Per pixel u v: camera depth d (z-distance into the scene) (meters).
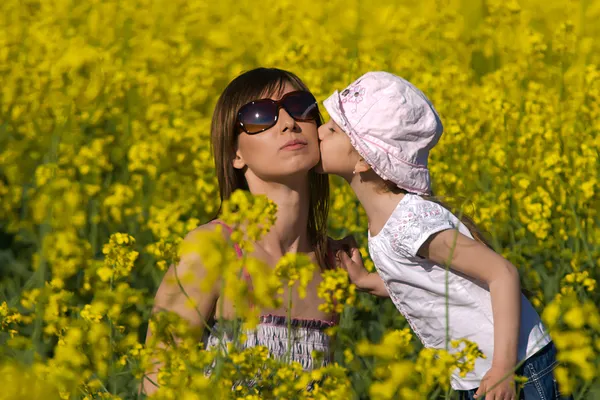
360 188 5.61
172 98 12.57
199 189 9.60
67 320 5.24
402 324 7.59
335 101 5.54
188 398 4.41
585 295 6.96
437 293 5.39
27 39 15.12
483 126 11.15
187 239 5.44
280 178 5.52
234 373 4.59
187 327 4.95
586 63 15.38
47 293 5.86
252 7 20.05
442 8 16.72
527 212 8.98
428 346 5.61
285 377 4.57
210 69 13.16
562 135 10.80
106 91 12.62
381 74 5.60
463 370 4.45
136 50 15.72
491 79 13.25
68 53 13.26
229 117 5.62
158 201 9.96
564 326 5.87
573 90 12.97
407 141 5.44
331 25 18.39
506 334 5.01
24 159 11.48
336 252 6.02
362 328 7.59
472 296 5.33
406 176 5.43
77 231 9.28
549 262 8.48
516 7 15.80
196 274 5.35
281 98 5.52
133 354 4.96
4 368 4.45
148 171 10.30
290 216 5.62
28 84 12.95
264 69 5.74
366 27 18.20
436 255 5.27
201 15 18.17
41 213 9.16
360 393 6.34
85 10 18.06
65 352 4.77
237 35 17.67
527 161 10.20
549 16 20.16
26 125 11.99
